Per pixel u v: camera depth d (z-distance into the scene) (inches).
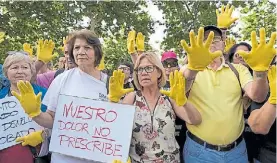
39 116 117.7
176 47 887.7
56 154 123.0
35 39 786.8
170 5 877.2
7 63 130.5
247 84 113.9
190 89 116.7
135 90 126.9
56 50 729.6
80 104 120.3
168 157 115.5
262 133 113.9
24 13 759.1
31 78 136.3
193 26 861.2
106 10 839.1
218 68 117.0
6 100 130.6
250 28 751.7
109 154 116.6
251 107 120.0
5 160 127.7
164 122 115.4
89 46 120.6
